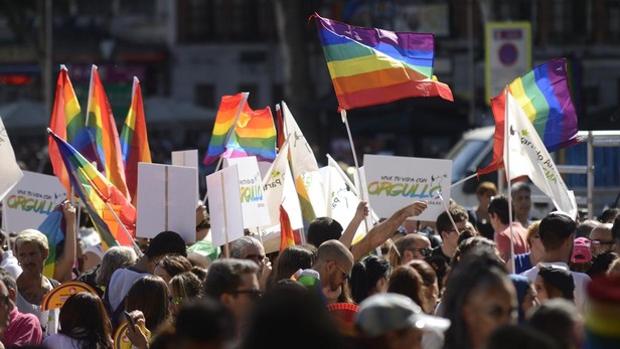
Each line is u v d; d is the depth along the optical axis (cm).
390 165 2731
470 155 4838
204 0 12850
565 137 2748
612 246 2425
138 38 12988
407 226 2998
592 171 3434
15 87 12650
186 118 10194
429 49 2597
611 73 11469
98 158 2866
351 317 1742
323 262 1902
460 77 11125
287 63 9475
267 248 2570
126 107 6450
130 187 2950
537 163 2453
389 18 11081
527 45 5853
